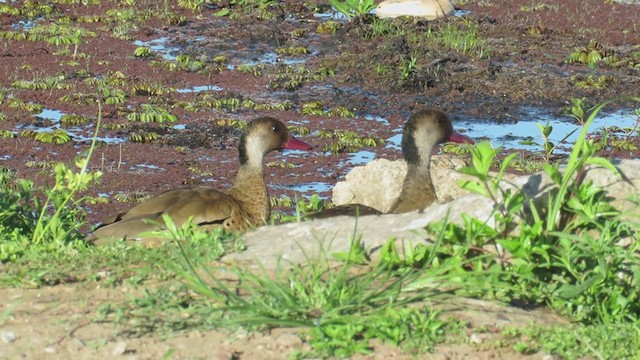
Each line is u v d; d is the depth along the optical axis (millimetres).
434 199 15508
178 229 12969
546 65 31625
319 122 26281
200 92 28016
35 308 10109
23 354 9305
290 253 11250
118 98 27109
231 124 25625
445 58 31219
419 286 10344
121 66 30016
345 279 10328
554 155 24078
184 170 22672
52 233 12812
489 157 11055
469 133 25859
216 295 10133
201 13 36156
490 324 9953
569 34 34750
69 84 28219
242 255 11312
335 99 28125
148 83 28562
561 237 10852
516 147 24734
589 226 11250
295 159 23672
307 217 14391
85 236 15289
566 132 26125
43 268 11062
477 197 11594
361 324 9641
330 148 24266
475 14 36906
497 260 10969
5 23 33938
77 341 9461
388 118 26953
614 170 11047
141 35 33375
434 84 29484
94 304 10180
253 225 15781
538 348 9672
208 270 10750
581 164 11188
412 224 11508
